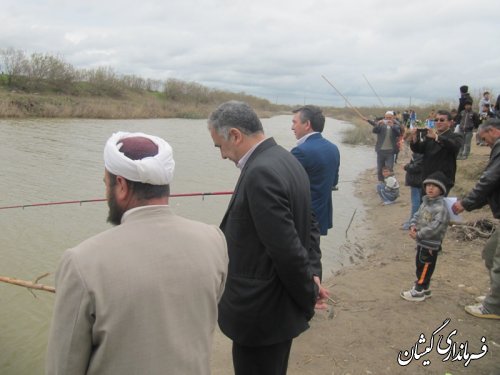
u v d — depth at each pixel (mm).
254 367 2617
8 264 6145
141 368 1442
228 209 2562
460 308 4645
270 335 2492
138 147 1620
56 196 9781
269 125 39844
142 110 39312
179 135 25812
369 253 7074
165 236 1571
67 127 25016
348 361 3781
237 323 2529
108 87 45188
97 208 8945
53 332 1428
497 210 4328
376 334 4199
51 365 1428
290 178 2418
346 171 15695
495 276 4297
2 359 4180
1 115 28359
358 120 47094
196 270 1583
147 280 1462
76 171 12500
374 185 12992
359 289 5266
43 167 12766
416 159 7559
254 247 2439
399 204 10133
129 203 1614
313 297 2490
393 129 11047
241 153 2562
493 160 4293
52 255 6523
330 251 7238
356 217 9359
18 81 37594
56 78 40000
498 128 4316
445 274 5516
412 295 4820
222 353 4102
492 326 4297
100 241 1492
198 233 1680
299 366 3719
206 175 13531
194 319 1575
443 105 32844
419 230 4738
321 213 4207
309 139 4195
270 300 2457
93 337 1423
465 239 6793
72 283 1398
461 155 12516
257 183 2299
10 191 9953
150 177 1567
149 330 1450
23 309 5020
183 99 56188
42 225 7773
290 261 2285
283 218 2268
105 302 1399
